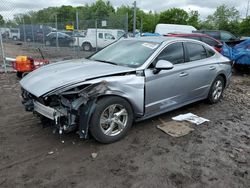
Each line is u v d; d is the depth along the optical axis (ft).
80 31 55.21
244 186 9.69
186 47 15.99
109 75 11.91
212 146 12.62
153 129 14.15
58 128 11.30
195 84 16.40
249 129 15.06
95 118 11.32
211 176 10.18
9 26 64.95
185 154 11.73
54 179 9.61
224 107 18.90
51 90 10.71
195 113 17.20
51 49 56.75
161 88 13.91
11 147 11.71
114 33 53.57
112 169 10.34
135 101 12.62
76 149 11.71
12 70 28.63
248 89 26.03
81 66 13.17
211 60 17.87
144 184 9.52
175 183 9.65
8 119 14.78
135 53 14.34
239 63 32.19
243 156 11.84
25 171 10.03
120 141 12.60
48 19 84.07
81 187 9.23
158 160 11.12
